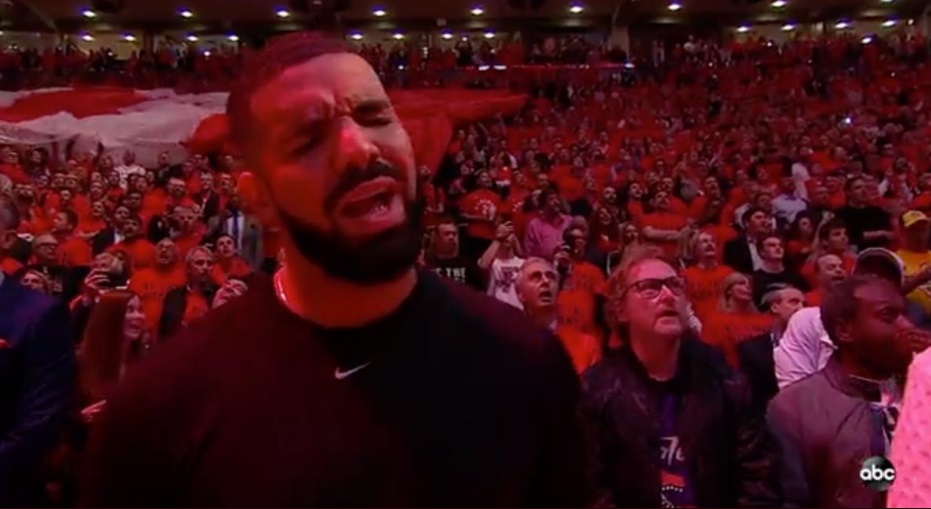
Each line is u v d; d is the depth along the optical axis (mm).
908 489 876
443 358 854
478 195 9133
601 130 15570
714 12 24875
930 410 887
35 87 18703
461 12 24531
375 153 771
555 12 24688
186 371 831
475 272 5133
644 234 5598
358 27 25453
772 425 2066
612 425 1966
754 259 5809
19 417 1928
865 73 19875
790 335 3211
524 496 853
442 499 805
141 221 7227
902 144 13422
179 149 11523
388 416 814
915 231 4277
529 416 869
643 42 25516
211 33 25688
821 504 2014
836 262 4234
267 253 5879
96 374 2652
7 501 1870
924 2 23953
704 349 2107
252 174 825
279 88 779
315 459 791
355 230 775
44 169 10586
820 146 12680
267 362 830
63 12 24109
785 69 19953
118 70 20828
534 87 18656
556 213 7125
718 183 9836
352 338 838
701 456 1938
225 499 786
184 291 4539
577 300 4148
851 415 2061
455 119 13688
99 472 837
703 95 18391
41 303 2014
